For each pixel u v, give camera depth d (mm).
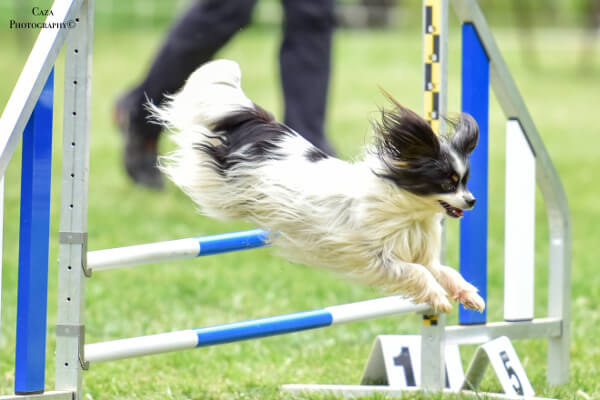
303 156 6133
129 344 5891
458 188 5715
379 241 5898
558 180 7715
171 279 11391
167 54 13914
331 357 8477
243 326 6359
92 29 5535
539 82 39812
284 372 7949
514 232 7418
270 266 12320
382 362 7418
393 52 42625
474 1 7109
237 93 6508
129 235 13320
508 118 7477
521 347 9039
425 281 5863
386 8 59188
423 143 5648
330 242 5914
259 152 6172
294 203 5945
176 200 16344
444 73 6684
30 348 5473
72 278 5637
